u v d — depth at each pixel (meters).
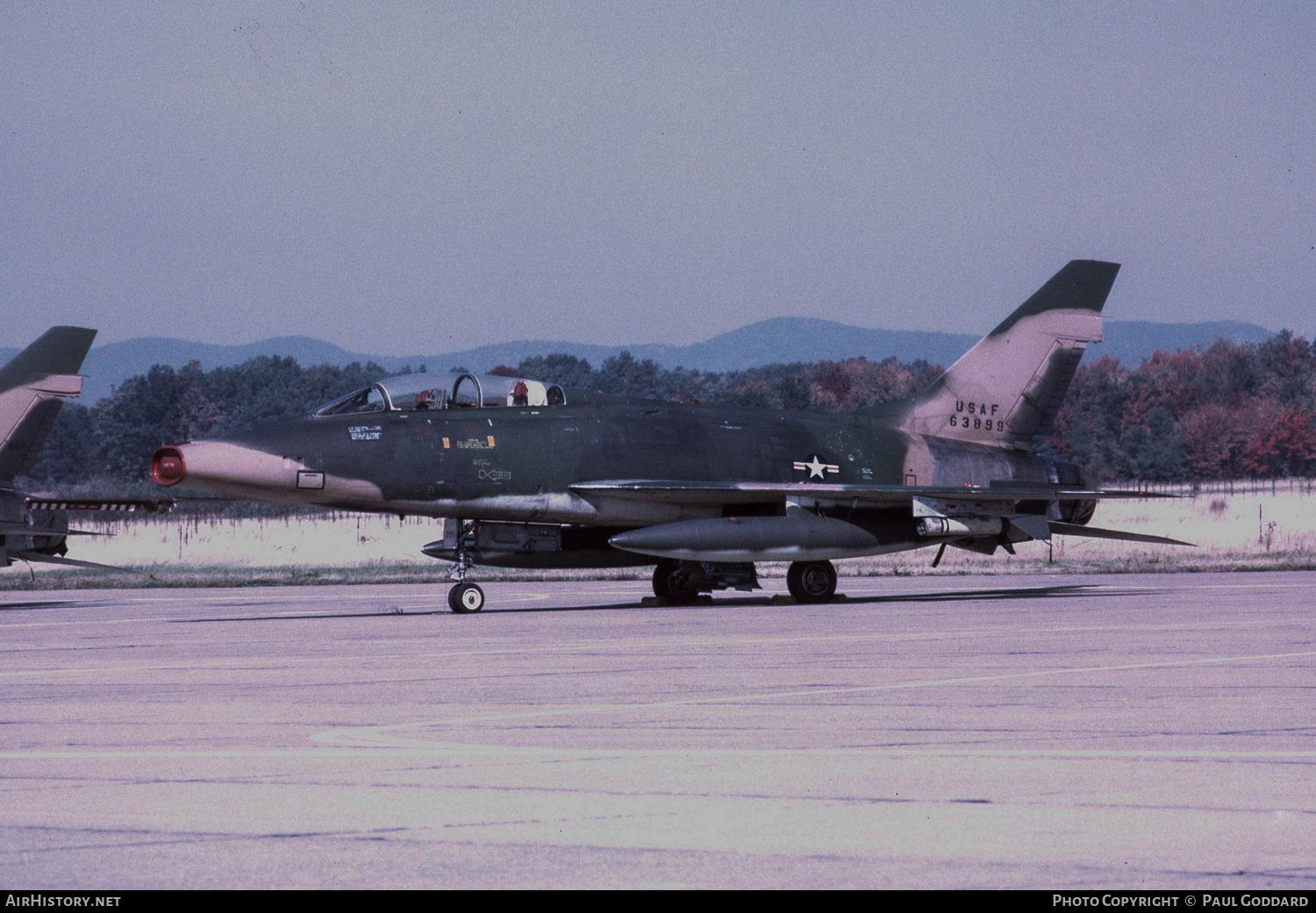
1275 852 19.39
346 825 21.20
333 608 73.94
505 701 34.53
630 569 113.81
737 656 44.38
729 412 79.62
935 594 79.94
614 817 21.69
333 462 65.81
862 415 83.88
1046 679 37.56
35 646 51.88
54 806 22.67
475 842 20.17
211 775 25.16
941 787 23.72
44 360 85.00
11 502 84.12
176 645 51.34
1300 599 68.62
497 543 71.69
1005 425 86.69
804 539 72.00
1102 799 22.69
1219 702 33.12
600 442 72.94
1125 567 104.00
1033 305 87.38
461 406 71.25
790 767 25.53
